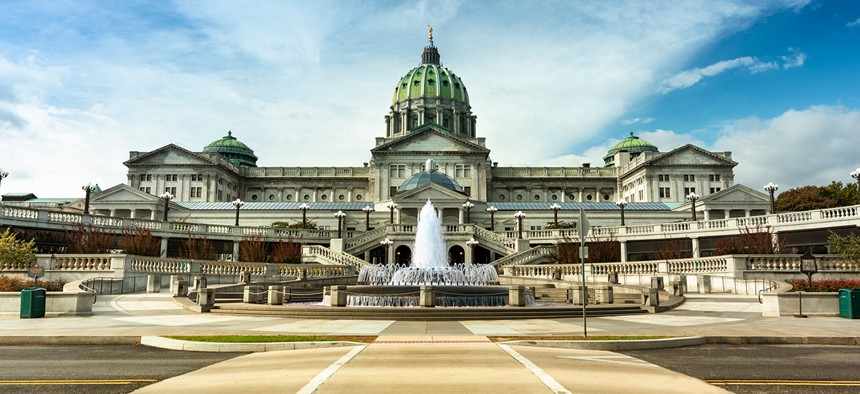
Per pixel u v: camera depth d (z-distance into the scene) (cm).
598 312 2389
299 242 6669
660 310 2520
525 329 1877
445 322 2128
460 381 970
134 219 5591
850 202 8838
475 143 12375
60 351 1439
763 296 2288
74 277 3459
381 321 2158
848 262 3397
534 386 932
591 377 1024
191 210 9225
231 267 4156
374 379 989
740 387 1000
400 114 16212
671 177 12444
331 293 2498
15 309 2186
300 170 14225
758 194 9469
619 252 6309
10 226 4641
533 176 13988
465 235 6919
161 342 1524
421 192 9319
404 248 7312
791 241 5128
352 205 9738
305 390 902
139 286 3562
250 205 9550
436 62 17512
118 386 995
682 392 918
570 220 9244
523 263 5562
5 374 1112
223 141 16138
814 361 1284
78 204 9262
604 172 14100
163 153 12619
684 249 5806
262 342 1470
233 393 893
